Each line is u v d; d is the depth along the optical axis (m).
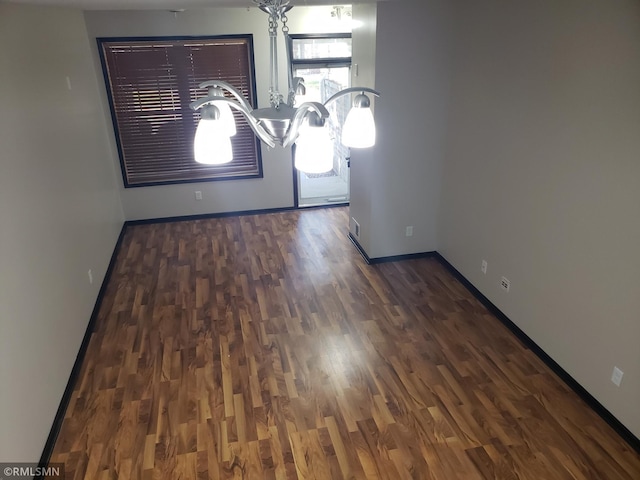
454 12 4.12
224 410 3.10
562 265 3.20
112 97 5.42
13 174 2.73
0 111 2.64
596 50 2.69
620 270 2.72
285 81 5.68
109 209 5.20
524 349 3.65
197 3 3.32
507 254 3.81
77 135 4.21
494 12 3.59
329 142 1.78
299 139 1.81
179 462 2.74
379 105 4.32
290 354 3.63
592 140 2.80
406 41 4.14
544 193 3.28
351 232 5.50
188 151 5.85
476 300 4.33
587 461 2.71
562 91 2.99
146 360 3.58
